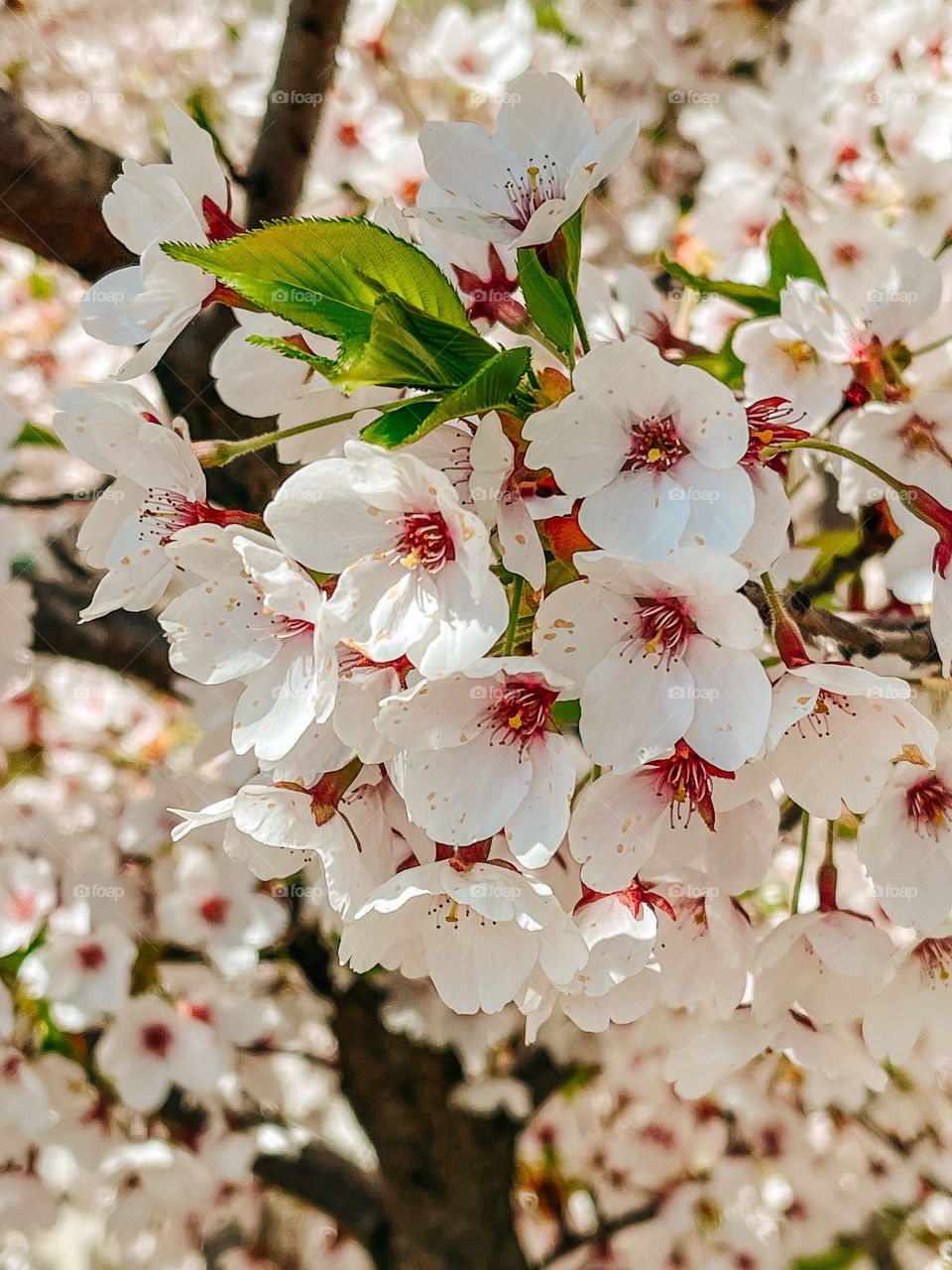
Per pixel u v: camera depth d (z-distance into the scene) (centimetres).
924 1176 85
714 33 76
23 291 86
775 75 68
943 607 37
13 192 46
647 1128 86
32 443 50
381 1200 74
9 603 55
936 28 54
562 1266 82
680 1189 84
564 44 84
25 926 58
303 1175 74
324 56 47
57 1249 92
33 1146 67
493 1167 73
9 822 71
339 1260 84
